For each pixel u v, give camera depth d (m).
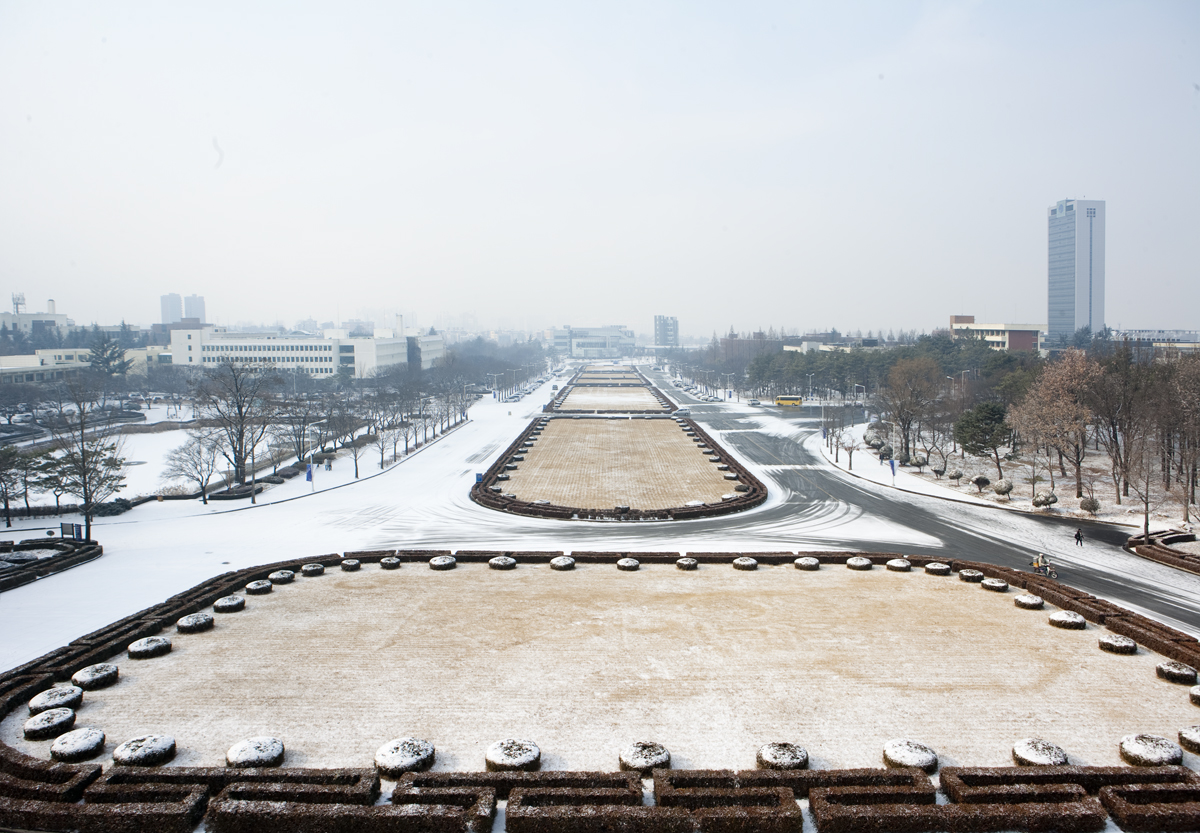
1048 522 74.94
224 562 62.34
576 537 68.88
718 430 150.00
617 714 33.56
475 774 27.84
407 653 40.28
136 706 34.50
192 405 164.75
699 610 46.88
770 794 26.55
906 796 26.58
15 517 82.56
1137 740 30.06
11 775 28.42
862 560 57.16
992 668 38.31
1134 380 90.69
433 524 74.50
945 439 119.44
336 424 129.88
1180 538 67.44
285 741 31.44
